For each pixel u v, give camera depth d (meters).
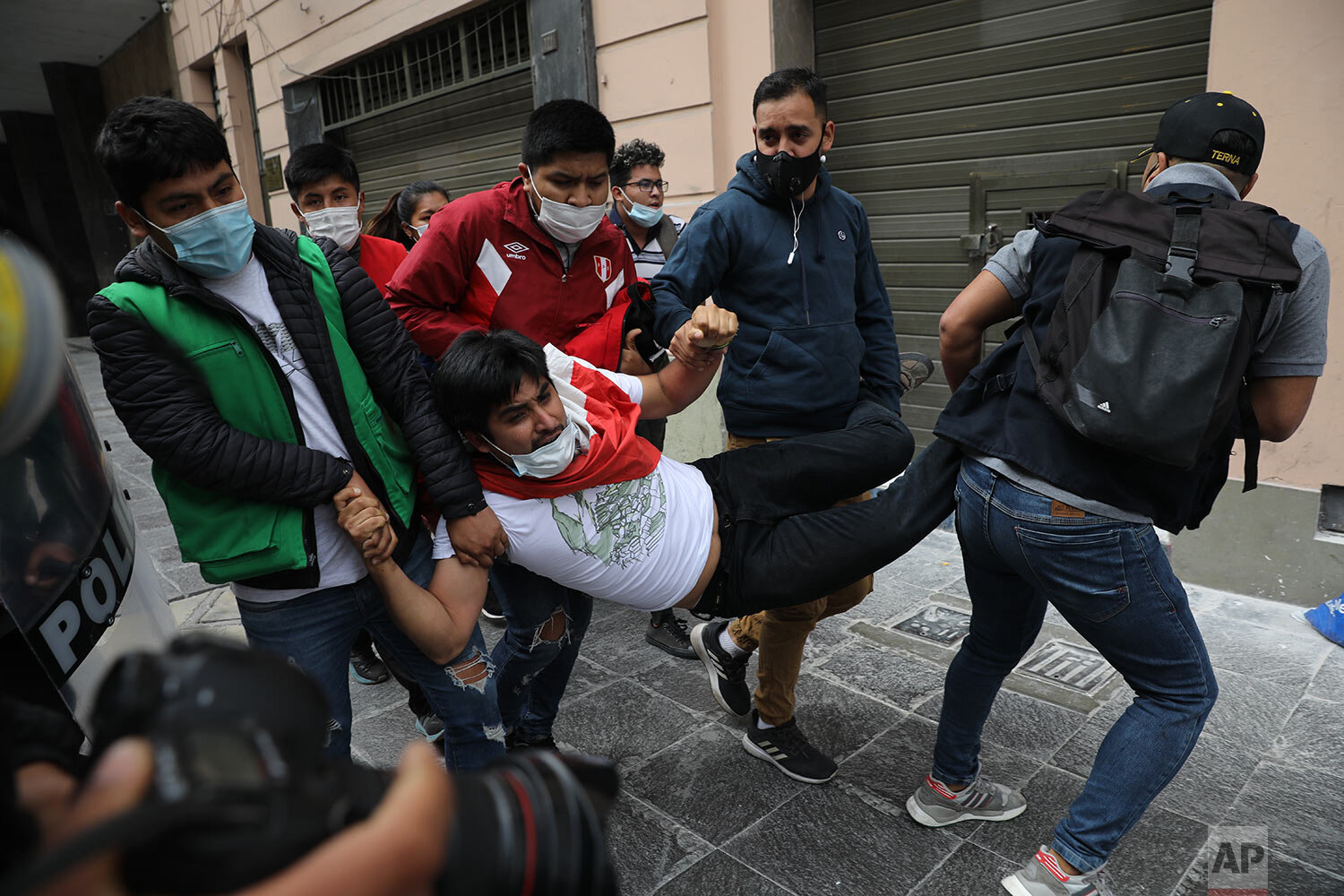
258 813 0.41
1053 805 2.27
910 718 2.71
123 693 0.47
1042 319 1.70
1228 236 1.53
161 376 1.49
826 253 2.37
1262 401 1.66
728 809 2.32
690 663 3.14
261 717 0.45
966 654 2.09
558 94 5.30
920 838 2.17
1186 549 3.44
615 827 2.26
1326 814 2.17
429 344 2.07
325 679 1.75
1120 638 1.71
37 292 0.39
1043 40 3.73
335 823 0.46
